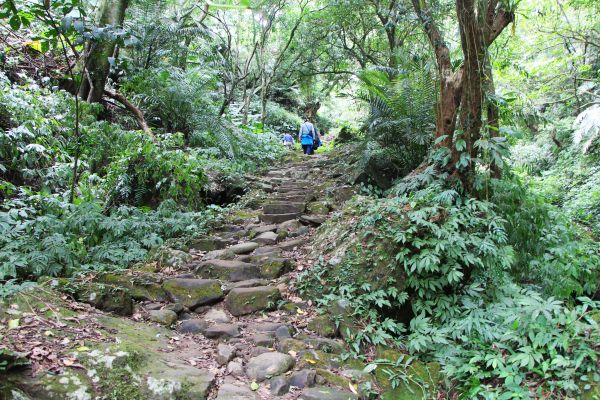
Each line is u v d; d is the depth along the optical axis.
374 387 2.37
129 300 2.88
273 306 3.15
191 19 9.65
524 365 2.27
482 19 3.57
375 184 5.45
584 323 2.44
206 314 3.04
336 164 7.01
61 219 3.88
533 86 8.91
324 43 10.90
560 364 2.18
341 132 10.86
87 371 1.94
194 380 2.14
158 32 7.67
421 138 4.93
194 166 5.17
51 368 1.89
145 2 7.72
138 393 1.95
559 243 3.84
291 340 2.67
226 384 2.20
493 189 3.70
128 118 6.86
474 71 3.53
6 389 1.72
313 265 3.58
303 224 4.94
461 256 3.09
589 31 8.56
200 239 4.38
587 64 8.76
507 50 7.71
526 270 3.62
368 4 9.39
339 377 2.38
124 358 2.08
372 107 5.46
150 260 3.73
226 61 10.24
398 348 2.79
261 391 2.21
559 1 8.39
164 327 2.77
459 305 3.12
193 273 3.58
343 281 3.29
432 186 3.71
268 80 12.48
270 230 4.71
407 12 7.52
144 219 4.44
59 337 2.13
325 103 18.89
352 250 3.49
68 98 5.21
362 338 2.78
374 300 3.09
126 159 4.88
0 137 4.16
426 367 2.54
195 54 9.23
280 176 7.31
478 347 2.62
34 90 5.24
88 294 2.75
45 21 3.24
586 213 6.49
